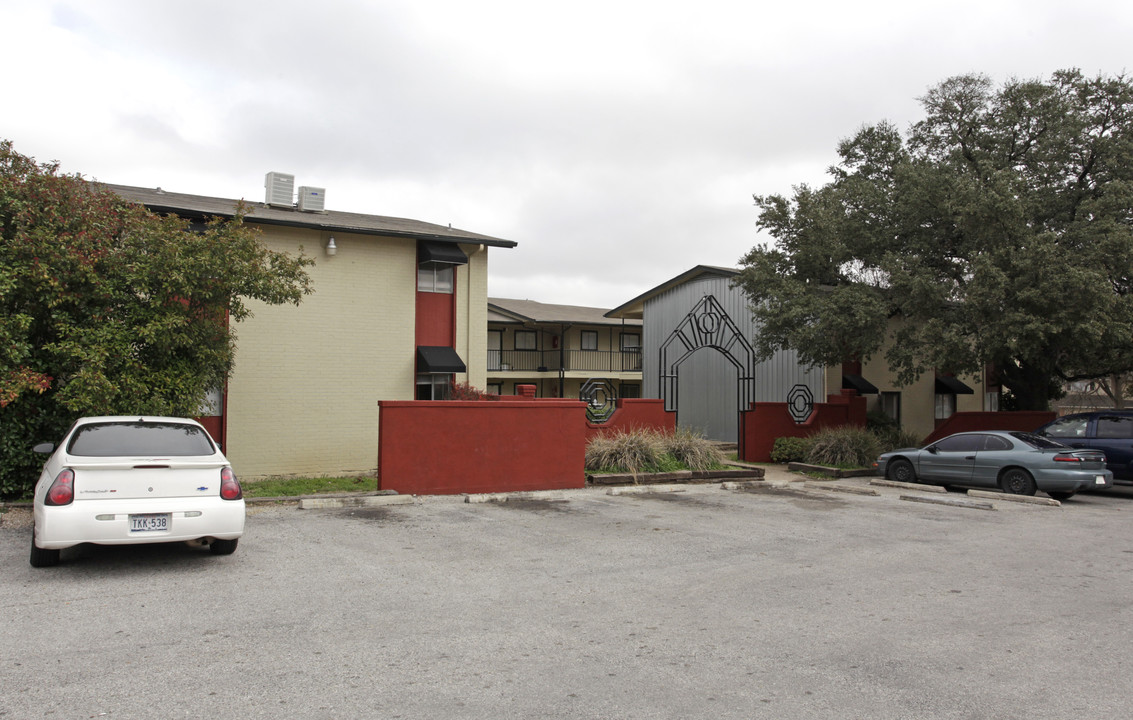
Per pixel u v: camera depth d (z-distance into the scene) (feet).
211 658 16.74
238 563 25.67
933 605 22.34
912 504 45.03
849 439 66.33
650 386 104.58
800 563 27.86
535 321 125.39
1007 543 32.73
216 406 56.80
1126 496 53.26
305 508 38.14
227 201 65.46
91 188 41.70
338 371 61.31
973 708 14.78
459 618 20.26
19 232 33.73
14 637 17.81
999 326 58.80
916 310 65.62
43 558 24.08
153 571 24.32
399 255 64.28
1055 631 19.92
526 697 14.99
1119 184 60.49
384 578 24.31
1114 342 60.29
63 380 37.19
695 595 23.09
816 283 72.38
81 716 13.58
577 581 24.59
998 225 60.75
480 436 45.32
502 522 35.47
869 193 70.69
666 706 14.67
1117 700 15.26
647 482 51.90
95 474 23.45
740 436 72.64
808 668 16.89
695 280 98.53
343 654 17.24
